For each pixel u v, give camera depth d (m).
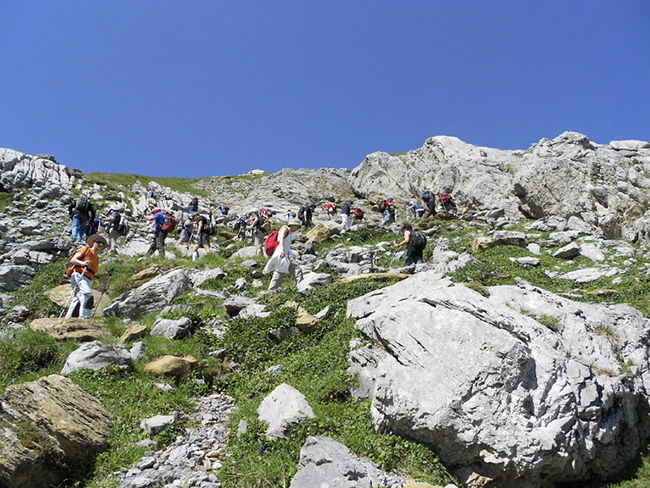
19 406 5.16
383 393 6.24
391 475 5.43
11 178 27.31
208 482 5.00
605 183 22.28
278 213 39.56
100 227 23.83
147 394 6.73
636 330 7.98
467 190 29.12
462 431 5.61
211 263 16.77
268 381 7.67
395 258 17.97
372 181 40.66
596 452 6.26
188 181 56.44
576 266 15.85
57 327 8.49
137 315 10.88
